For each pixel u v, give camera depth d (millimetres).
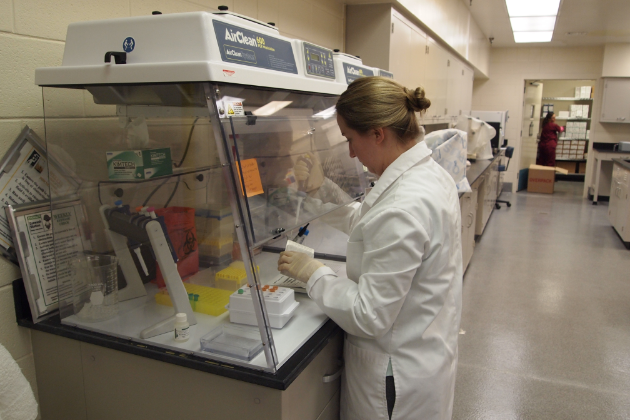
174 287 1149
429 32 3781
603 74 7250
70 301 1211
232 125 966
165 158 1235
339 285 1099
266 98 1179
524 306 3309
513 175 8430
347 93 1104
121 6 1386
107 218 1183
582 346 2725
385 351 1123
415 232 984
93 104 1182
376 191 1124
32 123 1198
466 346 2727
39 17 1177
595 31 6242
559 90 9648
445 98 4793
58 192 1207
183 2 1600
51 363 1232
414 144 1146
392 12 2846
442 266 1079
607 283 3766
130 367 1117
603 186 7516
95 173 1206
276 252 1715
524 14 5348
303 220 1305
